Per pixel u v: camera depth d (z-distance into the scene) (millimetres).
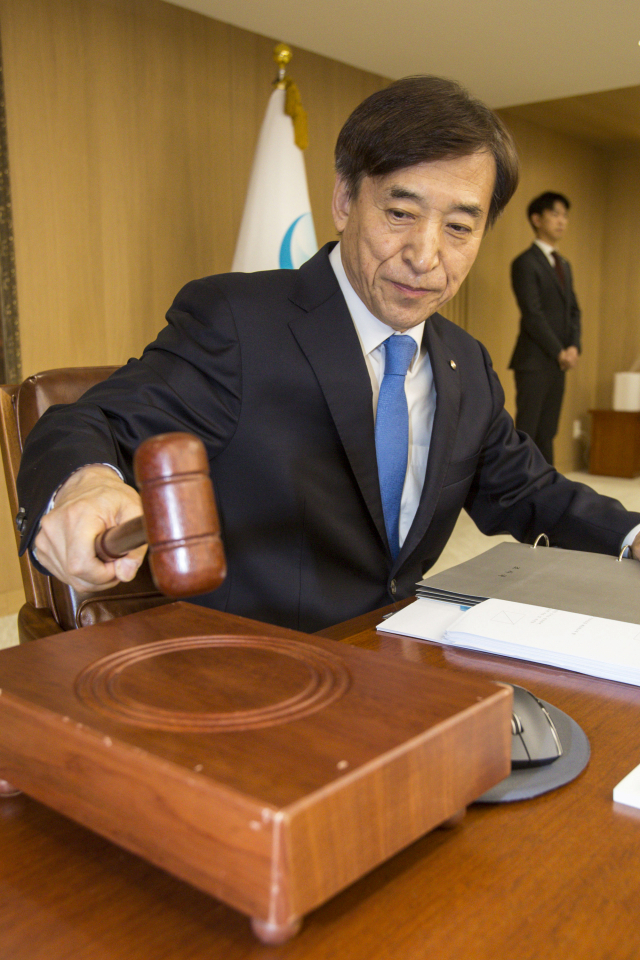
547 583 1071
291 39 4301
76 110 3551
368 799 423
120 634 640
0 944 429
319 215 4738
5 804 566
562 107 5992
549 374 5617
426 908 467
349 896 476
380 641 953
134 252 3844
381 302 1171
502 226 6320
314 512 1252
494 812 575
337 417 1228
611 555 1273
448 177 1056
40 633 1177
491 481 1461
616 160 7453
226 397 1208
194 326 1227
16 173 3375
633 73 4797
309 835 390
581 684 821
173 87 3912
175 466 465
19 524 778
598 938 445
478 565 1163
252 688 529
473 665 872
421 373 1358
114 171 3723
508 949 435
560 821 563
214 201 4172
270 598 1252
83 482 745
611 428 7078
